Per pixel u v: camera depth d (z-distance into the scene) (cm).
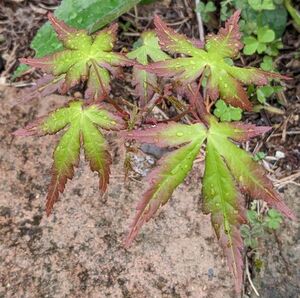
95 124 20
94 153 20
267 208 25
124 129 20
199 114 20
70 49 20
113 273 23
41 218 24
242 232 23
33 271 23
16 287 23
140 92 23
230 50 20
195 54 20
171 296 22
